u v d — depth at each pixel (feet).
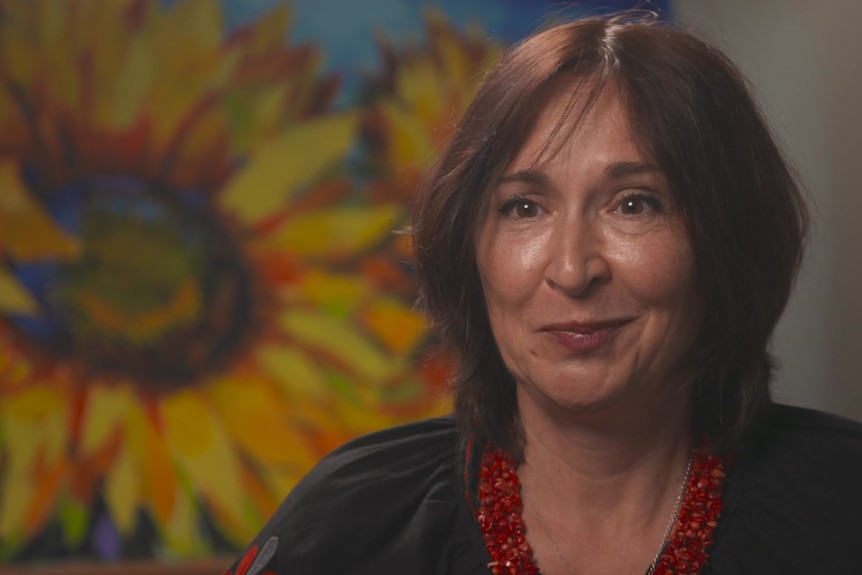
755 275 3.45
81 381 9.00
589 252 3.20
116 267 9.11
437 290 3.74
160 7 9.25
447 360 3.90
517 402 3.76
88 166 9.09
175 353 9.17
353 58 9.59
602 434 3.47
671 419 3.56
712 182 3.26
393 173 9.57
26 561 8.82
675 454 3.59
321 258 9.45
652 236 3.22
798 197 3.68
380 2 9.64
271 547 3.80
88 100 9.11
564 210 3.25
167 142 9.24
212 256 9.28
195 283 9.25
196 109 9.30
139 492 9.04
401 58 9.64
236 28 9.37
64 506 8.90
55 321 8.99
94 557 8.93
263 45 9.43
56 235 9.03
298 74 9.48
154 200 9.20
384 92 9.61
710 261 3.30
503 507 3.61
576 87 3.28
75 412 8.97
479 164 3.42
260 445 9.26
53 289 9.00
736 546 3.51
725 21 9.82
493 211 3.39
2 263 8.93
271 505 9.24
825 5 9.53
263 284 9.36
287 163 9.43
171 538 9.05
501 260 3.34
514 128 3.32
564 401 3.28
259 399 9.29
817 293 9.59
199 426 9.17
